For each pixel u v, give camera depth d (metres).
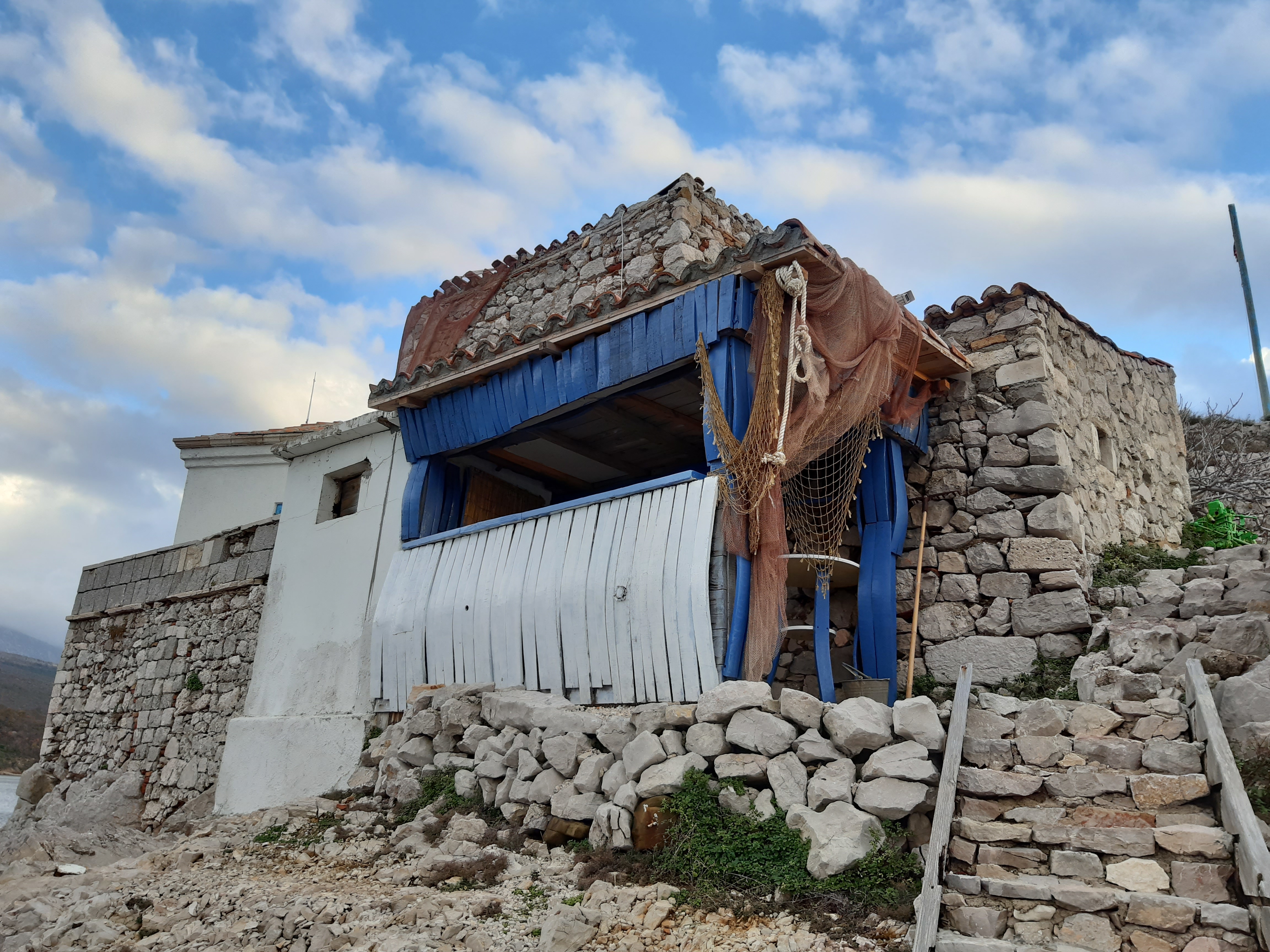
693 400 8.98
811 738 5.64
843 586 9.16
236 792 10.42
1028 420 9.02
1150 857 4.59
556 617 7.80
